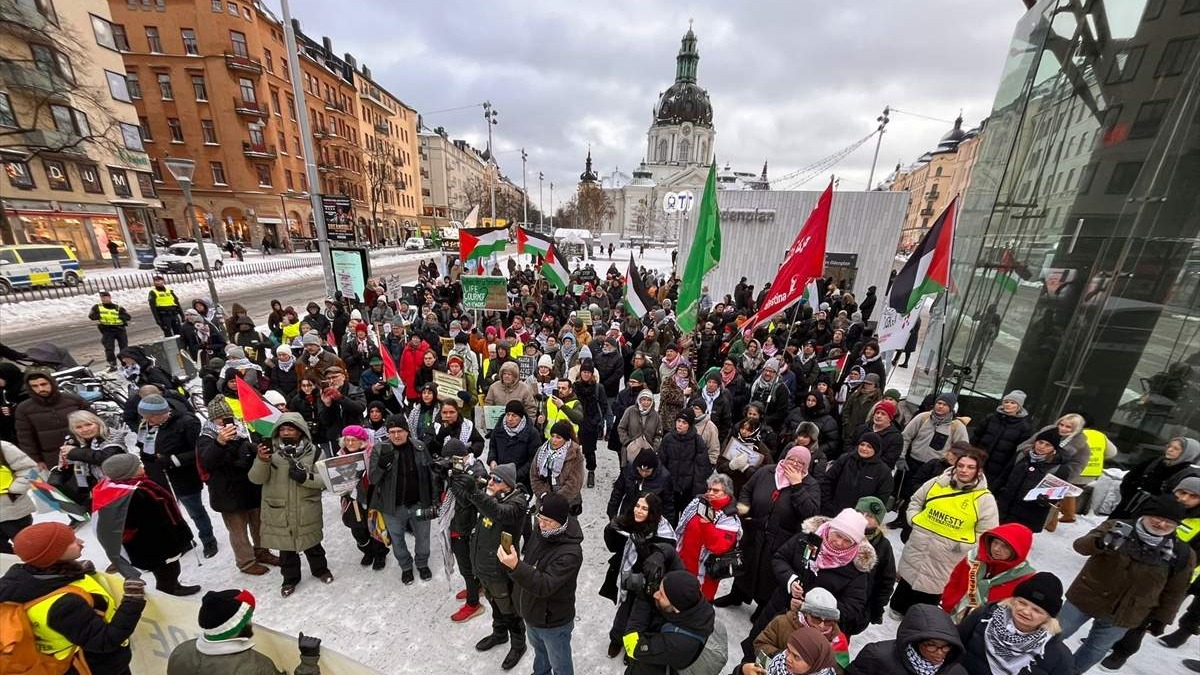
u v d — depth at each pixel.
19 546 2.32
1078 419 4.71
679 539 3.87
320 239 12.88
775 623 2.73
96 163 28.12
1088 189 7.21
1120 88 6.83
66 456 4.54
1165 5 6.35
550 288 17.44
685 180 86.81
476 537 3.54
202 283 23.88
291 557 4.25
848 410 6.46
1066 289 7.46
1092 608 3.32
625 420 5.68
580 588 4.54
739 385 7.19
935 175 65.00
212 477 4.13
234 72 38.00
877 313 16.89
